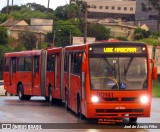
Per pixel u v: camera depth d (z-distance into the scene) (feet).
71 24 391.04
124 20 648.79
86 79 74.33
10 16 499.10
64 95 100.01
